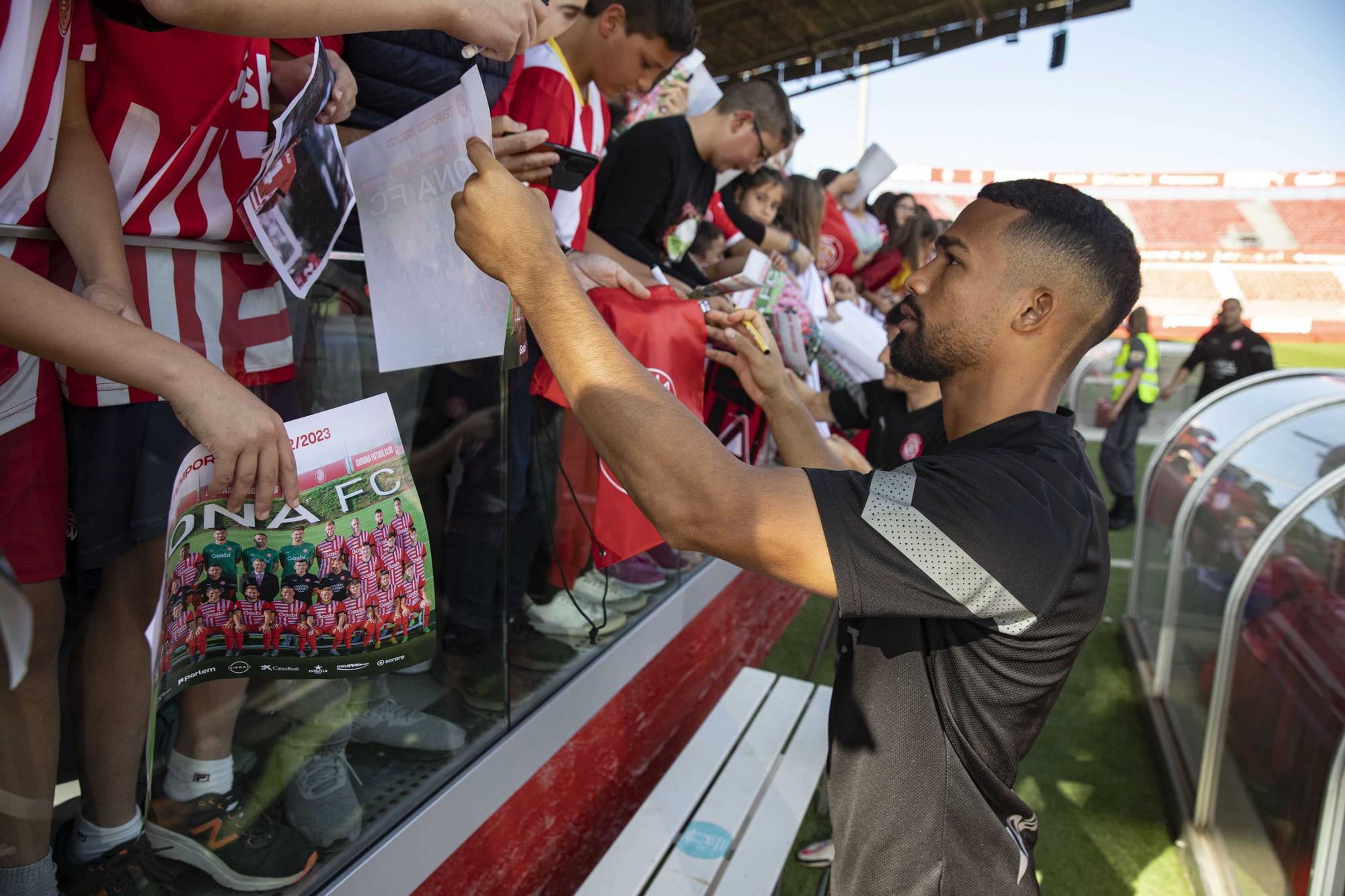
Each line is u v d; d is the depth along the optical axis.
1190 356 7.04
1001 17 9.92
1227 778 2.36
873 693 1.02
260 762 1.28
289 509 0.97
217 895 1.19
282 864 1.24
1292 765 1.98
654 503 0.91
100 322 0.79
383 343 1.26
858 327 3.29
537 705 1.79
